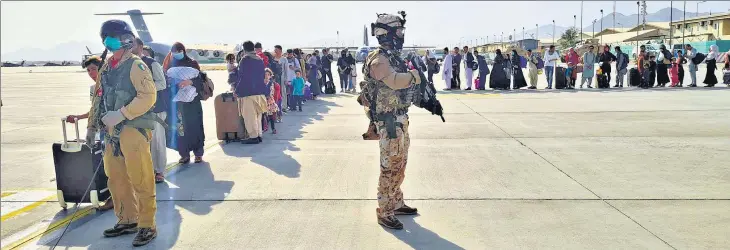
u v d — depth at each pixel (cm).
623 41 7069
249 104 781
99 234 418
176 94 627
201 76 646
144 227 394
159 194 523
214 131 950
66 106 1562
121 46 370
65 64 11506
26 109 1473
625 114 1061
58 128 1051
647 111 1101
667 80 1708
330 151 730
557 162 634
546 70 1750
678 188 511
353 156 692
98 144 470
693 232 395
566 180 550
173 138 650
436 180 558
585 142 761
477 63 1766
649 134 818
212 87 659
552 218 433
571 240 385
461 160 655
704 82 1684
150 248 385
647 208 453
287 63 1203
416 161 652
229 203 490
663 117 1005
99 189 469
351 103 1417
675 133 822
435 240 390
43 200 514
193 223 437
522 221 427
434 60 1784
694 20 6631
